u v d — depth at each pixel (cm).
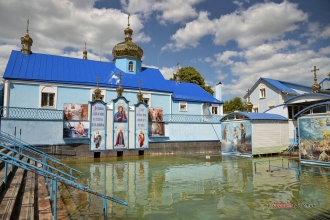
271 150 2550
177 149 2731
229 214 839
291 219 790
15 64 2402
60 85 2445
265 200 991
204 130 2953
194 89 3666
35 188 1002
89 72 2808
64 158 2138
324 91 3322
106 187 1216
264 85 4022
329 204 936
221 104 3534
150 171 1658
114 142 2372
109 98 2700
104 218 801
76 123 2217
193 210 882
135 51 3178
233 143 2670
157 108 2719
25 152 1947
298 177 1427
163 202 975
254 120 2473
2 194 786
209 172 1619
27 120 2011
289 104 2705
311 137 1980
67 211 852
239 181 1338
